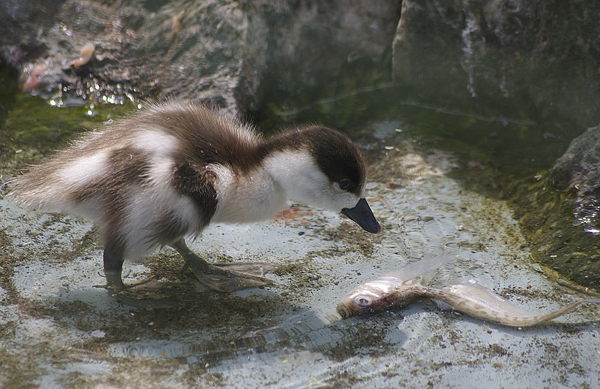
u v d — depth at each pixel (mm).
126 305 4348
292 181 4664
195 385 3656
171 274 4770
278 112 7352
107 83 7336
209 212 4188
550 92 6777
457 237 5266
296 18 7488
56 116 6879
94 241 5039
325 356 3949
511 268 4871
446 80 7379
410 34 7344
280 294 4574
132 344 3973
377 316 4348
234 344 4020
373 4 7648
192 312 4336
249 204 4629
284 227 5453
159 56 7367
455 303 4414
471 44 7020
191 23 7398
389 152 6594
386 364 3893
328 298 4539
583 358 3953
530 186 5914
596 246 4992
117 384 3619
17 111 6879
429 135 6941
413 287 4508
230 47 7188
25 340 3922
